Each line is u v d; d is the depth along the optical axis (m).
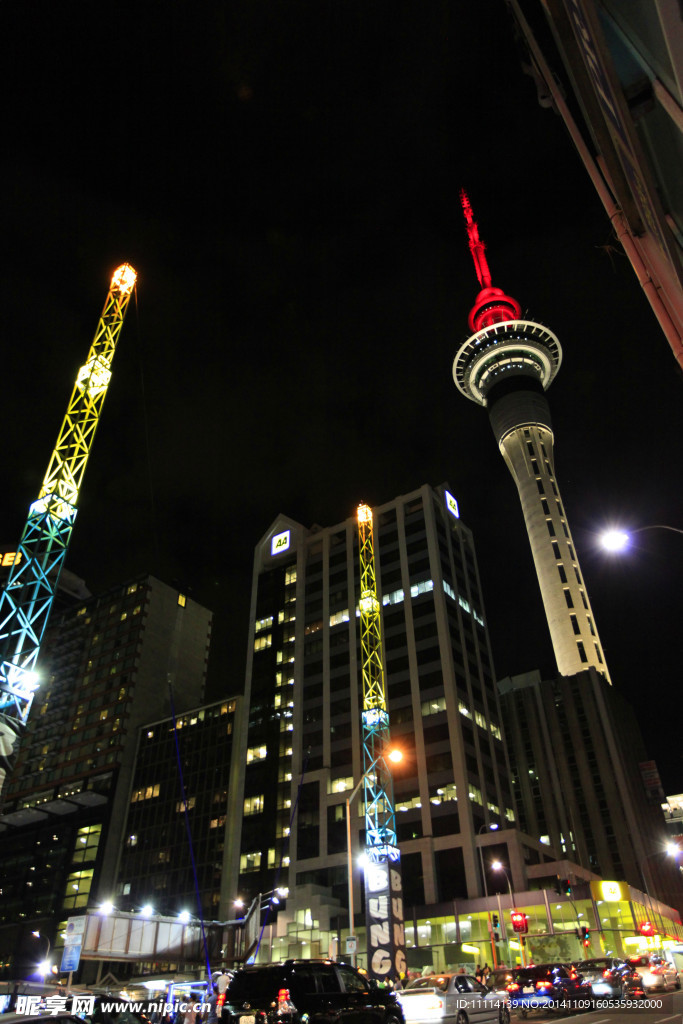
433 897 80.38
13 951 113.81
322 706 106.00
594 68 5.66
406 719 96.25
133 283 54.94
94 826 119.69
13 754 36.69
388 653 103.88
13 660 38.81
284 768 104.56
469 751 92.38
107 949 43.16
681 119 4.46
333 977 14.95
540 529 176.38
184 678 141.75
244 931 63.50
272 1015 13.63
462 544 122.56
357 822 91.44
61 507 44.78
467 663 103.38
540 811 130.75
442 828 85.19
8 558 114.44
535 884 78.81
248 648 122.94
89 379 49.41
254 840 100.56
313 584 122.06
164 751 122.38
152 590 144.25
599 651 156.88
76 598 165.00
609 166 6.27
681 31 3.68
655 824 131.38
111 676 134.62
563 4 5.88
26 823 130.75
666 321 6.09
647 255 6.27
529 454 189.38
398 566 112.25
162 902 104.75
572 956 70.06
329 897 87.31
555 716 139.12
